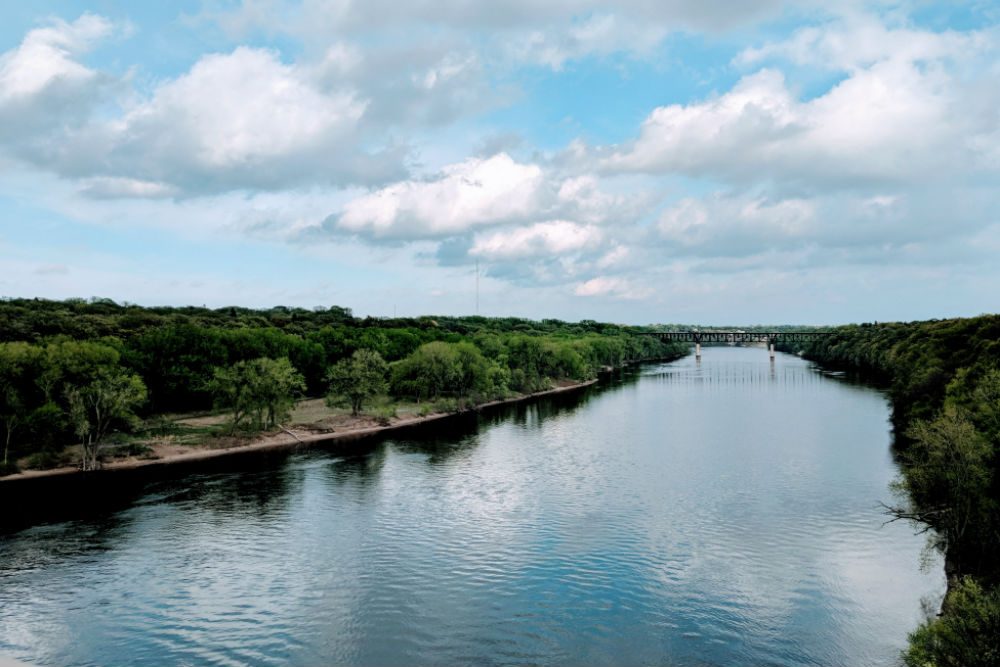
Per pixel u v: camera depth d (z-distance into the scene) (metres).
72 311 151.38
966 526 43.06
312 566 47.69
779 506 60.62
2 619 39.62
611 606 40.75
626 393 168.12
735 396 156.50
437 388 131.50
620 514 58.94
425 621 39.16
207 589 43.81
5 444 81.62
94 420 85.25
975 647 26.11
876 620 38.41
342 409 124.38
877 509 59.22
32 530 55.78
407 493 67.06
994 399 50.88
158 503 63.94
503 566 47.28
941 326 140.75
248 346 129.38
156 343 112.12
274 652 35.84
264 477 74.50
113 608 41.09
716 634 37.12
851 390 164.88
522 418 122.06
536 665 34.19
